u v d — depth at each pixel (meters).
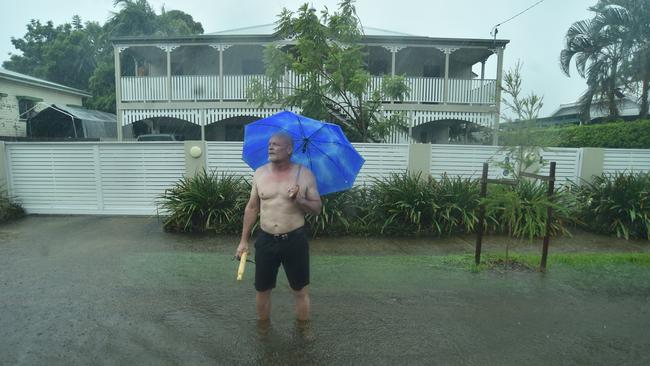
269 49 9.93
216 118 18.69
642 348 3.48
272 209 3.50
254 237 7.04
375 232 7.25
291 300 4.37
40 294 4.49
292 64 9.65
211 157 8.44
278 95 10.16
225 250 6.31
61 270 5.31
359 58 9.62
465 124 21.11
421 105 18.27
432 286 4.82
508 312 4.14
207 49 19.69
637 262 5.74
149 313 4.03
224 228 7.25
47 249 6.31
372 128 10.40
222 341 3.51
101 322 3.83
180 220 7.29
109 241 6.80
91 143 8.61
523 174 5.58
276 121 3.87
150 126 22.16
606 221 7.57
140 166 8.59
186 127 22.06
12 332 3.63
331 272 5.30
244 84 18.42
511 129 5.57
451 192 7.50
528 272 5.32
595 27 18.53
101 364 3.16
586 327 3.84
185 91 18.64
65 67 32.75
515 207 5.42
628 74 18.03
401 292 4.62
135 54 20.56
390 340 3.56
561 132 5.71
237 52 20.39
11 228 7.70
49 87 23.34
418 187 7.57
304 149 3.93
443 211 7.27
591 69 19.05
